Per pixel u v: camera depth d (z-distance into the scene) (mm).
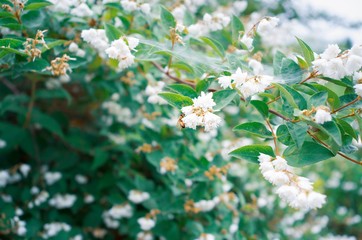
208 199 881
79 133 1207
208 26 831
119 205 983
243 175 1198
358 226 1594
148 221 881
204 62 681
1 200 941
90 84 1082
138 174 1009
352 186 1739
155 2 1032
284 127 564
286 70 627
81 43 818
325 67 547
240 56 742
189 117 525
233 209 968
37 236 925
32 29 755
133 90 959
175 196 911
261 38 1107
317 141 572
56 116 1205
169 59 724
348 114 594
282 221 1295
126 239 1095
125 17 799
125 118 1170
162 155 891
